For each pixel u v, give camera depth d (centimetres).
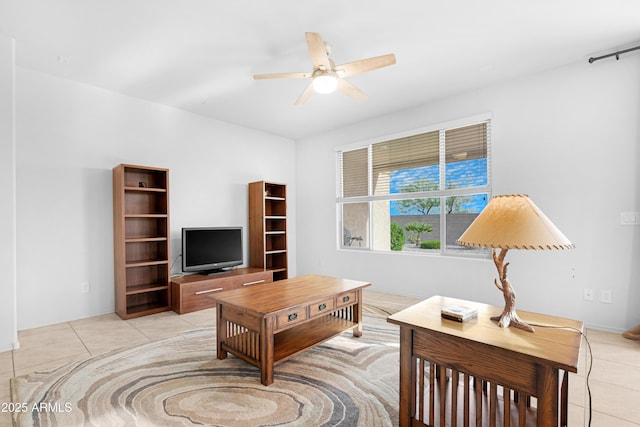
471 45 276
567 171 310
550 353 117
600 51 287
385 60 239
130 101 380
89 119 348
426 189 416
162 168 375
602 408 181
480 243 139
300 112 441
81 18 233
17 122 304
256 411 177
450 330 141
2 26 243
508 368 125
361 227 492
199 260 411
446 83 352
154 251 392
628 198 282
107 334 294
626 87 282
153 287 364
